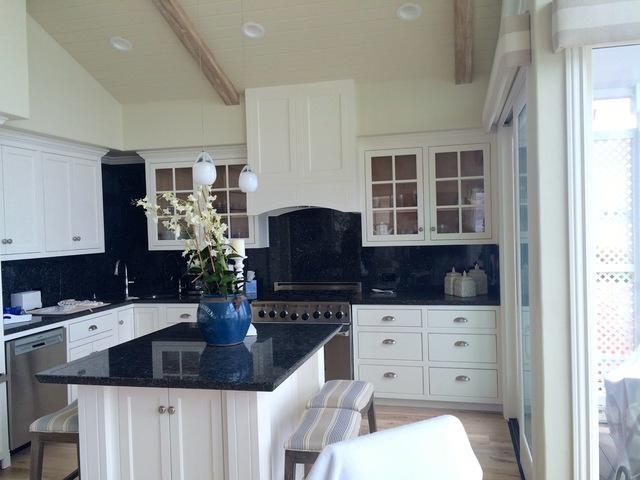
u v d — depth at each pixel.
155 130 5.02
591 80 2.03
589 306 2.06
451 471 1.41
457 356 4.19
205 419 2.21
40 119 4.07
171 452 2.24
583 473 2.07
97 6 3.97
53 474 3.31
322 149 4.60
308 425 2.27
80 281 5.12
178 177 5.14
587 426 2.07
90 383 2.13
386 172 4.62
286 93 4.66
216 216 2.65
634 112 2.44
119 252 5.66
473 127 4.38
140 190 5.61
